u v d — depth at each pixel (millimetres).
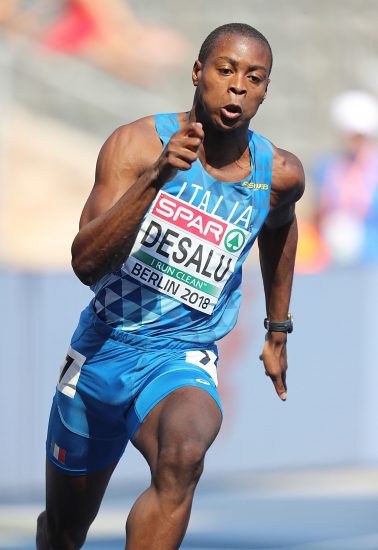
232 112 10695
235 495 23578
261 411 24688
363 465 26172
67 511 12898
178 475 10086
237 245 11508
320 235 35375
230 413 24188
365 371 26156
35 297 21875
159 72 47000
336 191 35156
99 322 11625
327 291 25406
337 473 25703
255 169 11500
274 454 24938
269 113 46969
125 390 11438
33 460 22094
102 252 10289
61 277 22219
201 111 11109
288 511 21922
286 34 48531
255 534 19688
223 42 10672
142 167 11109
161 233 11273
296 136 46531
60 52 46469
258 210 11578
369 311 26156
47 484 12898
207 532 19828
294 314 24922
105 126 46281
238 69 10625
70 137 45312
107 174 11086
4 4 45781
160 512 10117
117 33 46875
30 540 18891
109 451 12398
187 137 9844
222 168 11352
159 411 10820
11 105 45156
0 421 21531
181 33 47875
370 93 48000
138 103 46625
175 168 9844
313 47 48531
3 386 21531
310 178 43906
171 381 11016
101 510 21766
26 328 21781
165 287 11406
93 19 46594
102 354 11617
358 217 35125
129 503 22469
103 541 18859
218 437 24047
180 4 48219
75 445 12242
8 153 43344
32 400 21953
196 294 11469
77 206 42719
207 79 10727
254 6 48688
